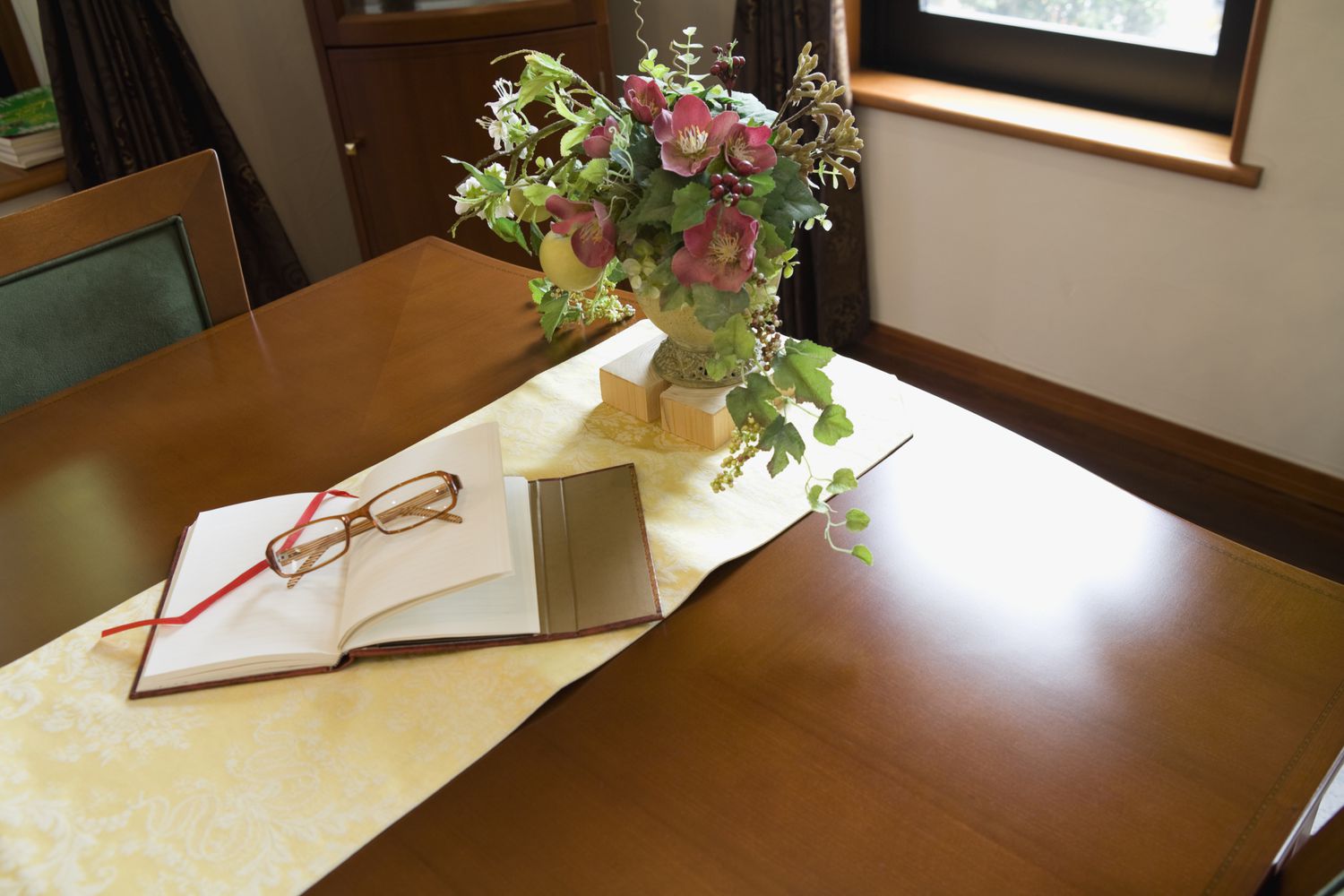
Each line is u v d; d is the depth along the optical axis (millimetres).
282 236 2867
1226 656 991
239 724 980
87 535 1229
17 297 1522
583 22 2531
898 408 1323
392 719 975
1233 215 2193
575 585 1097
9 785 934
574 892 832
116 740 971
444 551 1043
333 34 2535
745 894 822
